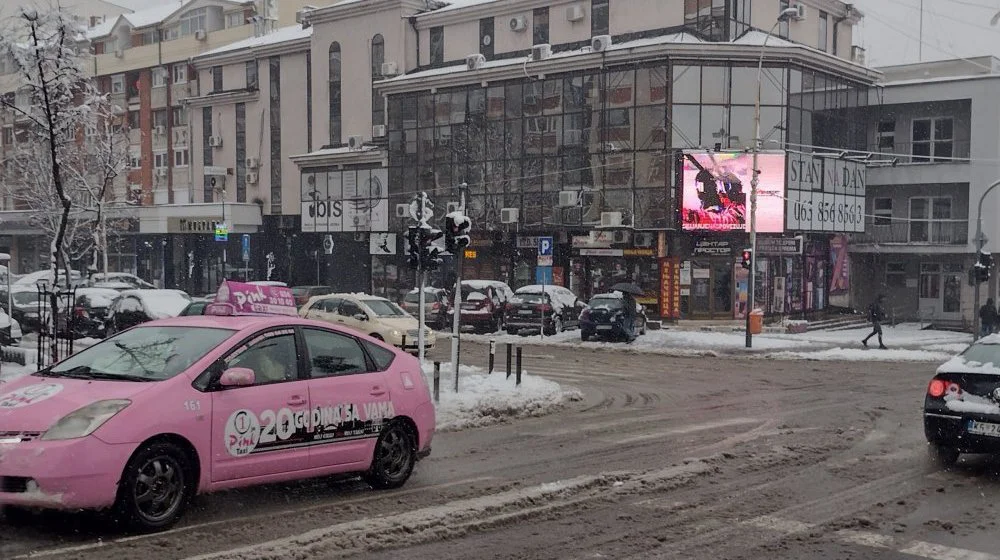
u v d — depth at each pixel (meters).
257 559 6.15
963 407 9.95
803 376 21.45
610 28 39.78
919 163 42.34
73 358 7.82
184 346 7.56
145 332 8.00
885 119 43.78
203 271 58.44
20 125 48.06
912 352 27.77
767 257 37.06
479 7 43.84
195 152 58.88
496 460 10.21
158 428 6.73
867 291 44.69
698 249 35.84
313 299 24.67
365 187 47.41
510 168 40.50
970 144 41.16
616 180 37.09
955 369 10.22
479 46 44.44
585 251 38.06
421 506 7.86
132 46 65.56
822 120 38.09
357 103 49.00
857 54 45.94
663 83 35.75
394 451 8.66
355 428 8.20
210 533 6.80
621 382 19.55
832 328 38.31
